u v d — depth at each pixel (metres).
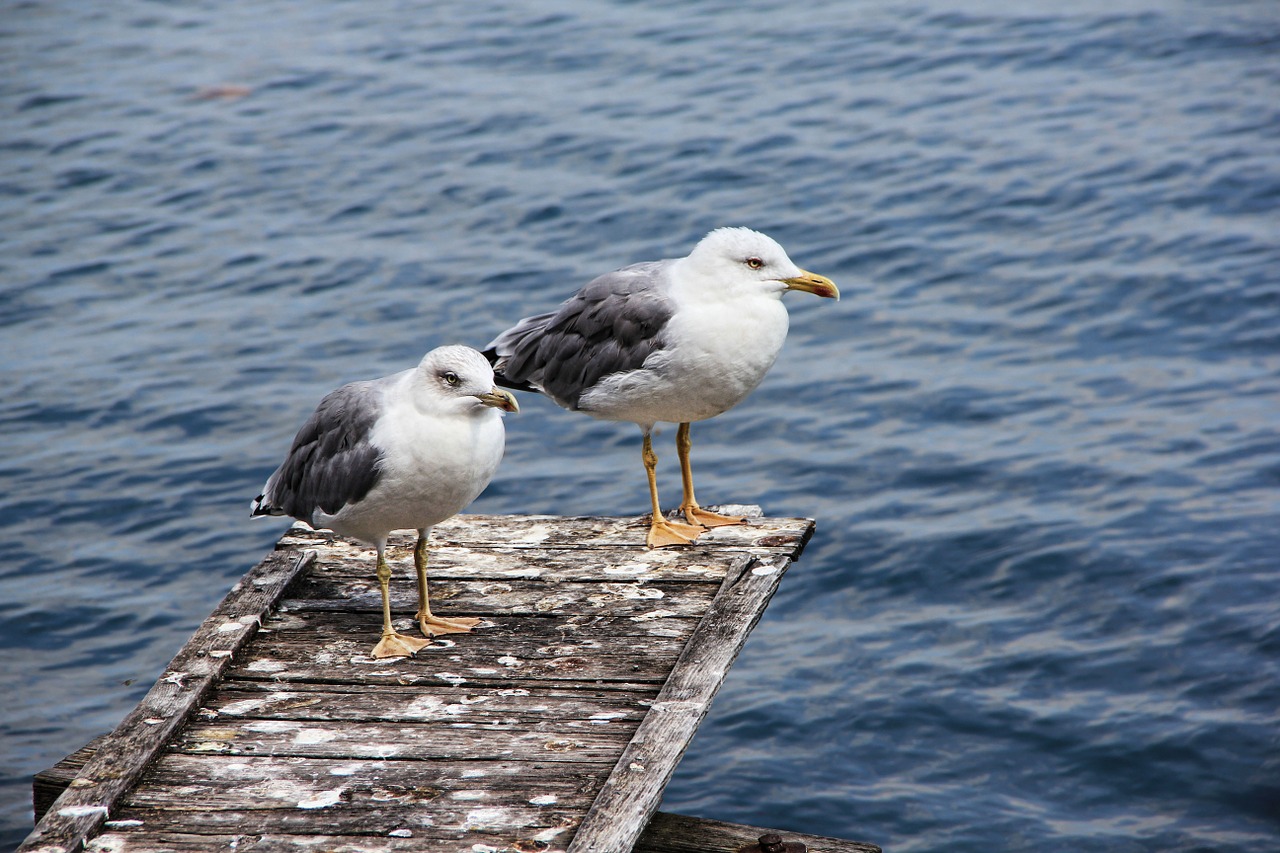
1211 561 13.10
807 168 22.38
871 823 10.54
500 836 6.23
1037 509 14.04
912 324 17.80
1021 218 20.34
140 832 6.34
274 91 27.62
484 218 21.23
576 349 9.30
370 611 8.36
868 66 26.94
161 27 32.59
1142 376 16.33
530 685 7.45
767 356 8.98
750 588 8.27
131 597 13.33
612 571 8.70
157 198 22.98
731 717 11.68
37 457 15.59
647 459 9.35
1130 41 27.19
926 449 15.17
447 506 7.80
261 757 6.89
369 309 18.59
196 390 16.83
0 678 12.27
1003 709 11.57
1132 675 11.84
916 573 13.30
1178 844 10.19
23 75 29.48
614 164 22.94
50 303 19.45
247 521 14.42
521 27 30.64
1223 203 20.28
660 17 30.72
